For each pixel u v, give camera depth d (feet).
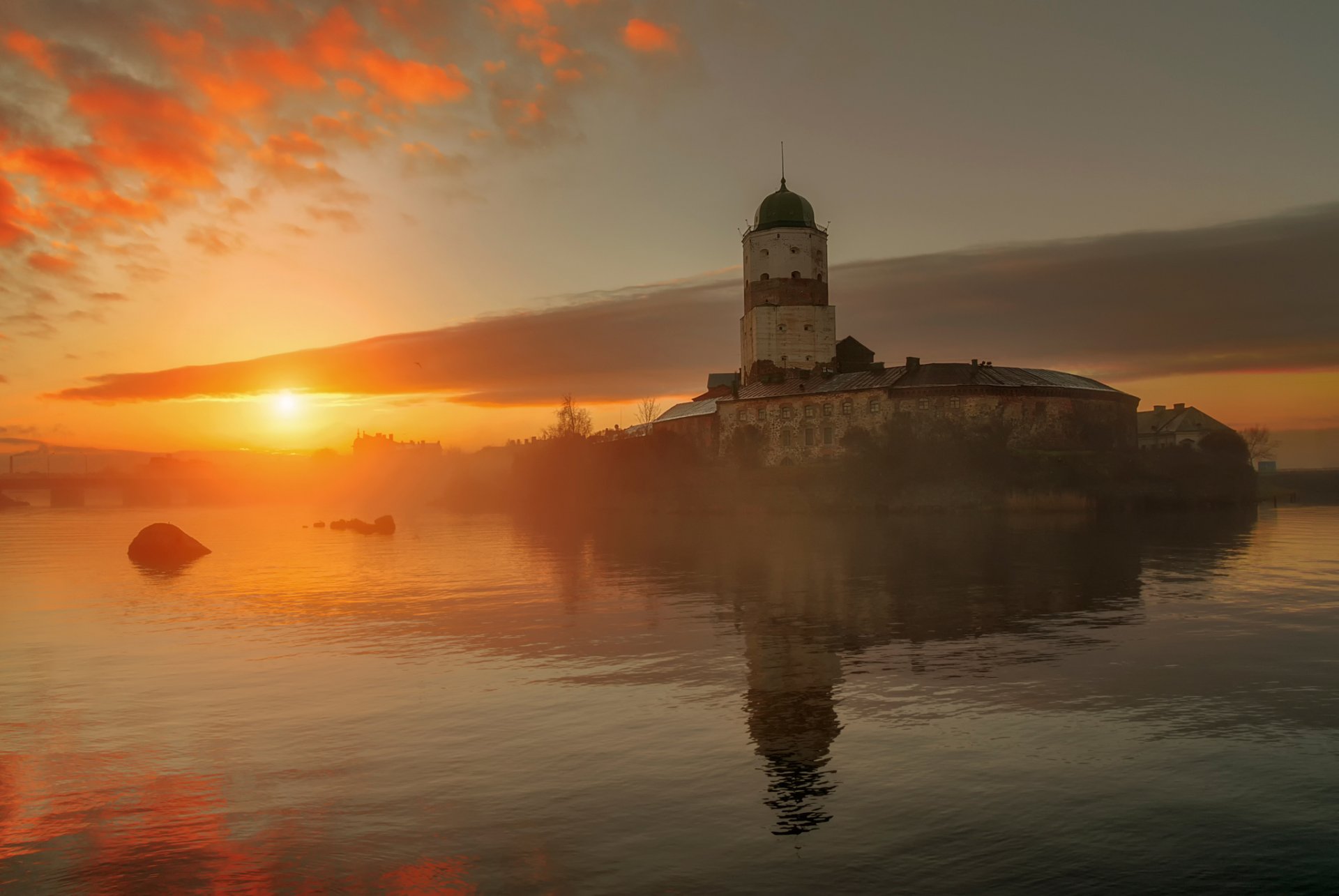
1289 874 45.91
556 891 45.24
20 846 51.39
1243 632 105.29
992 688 81.35
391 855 49.49
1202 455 425.28
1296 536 238.89
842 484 374.02
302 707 79.10
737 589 148.66
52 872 48.21
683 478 431.02
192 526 424.87
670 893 44.91
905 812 53.83
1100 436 414.41
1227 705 74.79
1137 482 384.27
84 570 203.00
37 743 70.08
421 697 81.92
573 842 50.60
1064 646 98.32
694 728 70.69
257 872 47.83
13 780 61.72
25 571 200.75
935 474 365.81
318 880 46.88
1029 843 49.62
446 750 66.49
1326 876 45.65
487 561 208.54
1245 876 45.85
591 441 515.50
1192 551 198.18
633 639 107.24
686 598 139.13
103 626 123.54
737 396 434.30
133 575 189.26
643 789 58.08
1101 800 55.06
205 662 99.19
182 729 73.26
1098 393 421.59
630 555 213.05
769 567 179.32
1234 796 55.62
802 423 415.03
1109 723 70.18
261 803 57.06
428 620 124.67
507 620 123.24
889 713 74.02
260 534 339.57
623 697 80.69
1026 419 395.55
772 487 389.19
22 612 136.87
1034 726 69.72
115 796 58.65
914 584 149.48
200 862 49.16
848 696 79.51
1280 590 137.28
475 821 53.52
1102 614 117.70
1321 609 119.96
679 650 100.53
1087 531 257.55
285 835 52.29
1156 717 71.72
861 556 195.52
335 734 70.79
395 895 45.14
